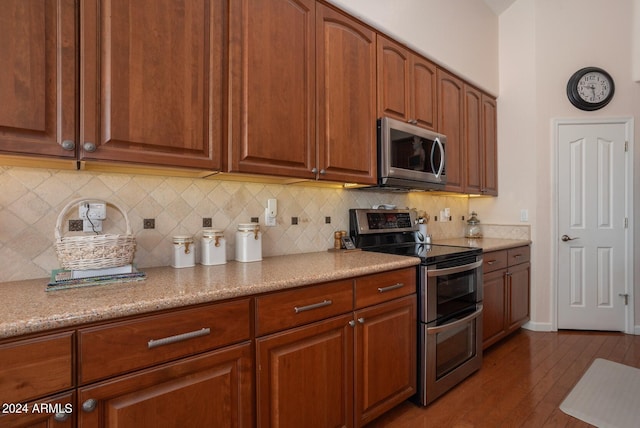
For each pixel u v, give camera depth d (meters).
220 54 1.44
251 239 1.74
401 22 2.27
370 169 2.06
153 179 1.57
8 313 0.85
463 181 2.90
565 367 2.39
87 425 0.88
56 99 1.08
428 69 2.53
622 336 3.00
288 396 1.30
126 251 1.26
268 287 1.23
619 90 3.10
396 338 1.76
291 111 1.67
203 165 1.38
